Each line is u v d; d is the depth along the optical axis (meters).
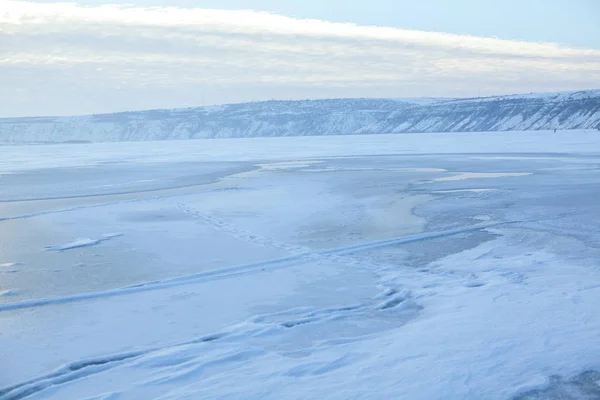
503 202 24.83
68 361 9.02
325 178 38.62
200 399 7.30
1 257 16.62
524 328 9.25
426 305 11.15
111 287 13.34
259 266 15.03
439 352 8.48
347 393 7.29
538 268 13.62
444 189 30.36
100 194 31.94
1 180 42.16
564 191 27.52
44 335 10.19
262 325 10.24
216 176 42.50
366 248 16.83
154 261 15.83
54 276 14.41
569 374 7.64
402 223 20.77
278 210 24.52
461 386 7.36
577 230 18.08
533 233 17.97
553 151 63.84
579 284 11.84
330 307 11.41
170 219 22.73
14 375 8.52
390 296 12.08
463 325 9.59
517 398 7.09
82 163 63.56
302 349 9.09
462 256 15.42
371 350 8.77
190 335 10.06
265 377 7.92
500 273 13.23
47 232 20.41
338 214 23.11
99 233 20.02
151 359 8.77
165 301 12.12
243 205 26.23
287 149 92.81
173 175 44.06
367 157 63.00
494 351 8.40
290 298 12.18
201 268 14.94
